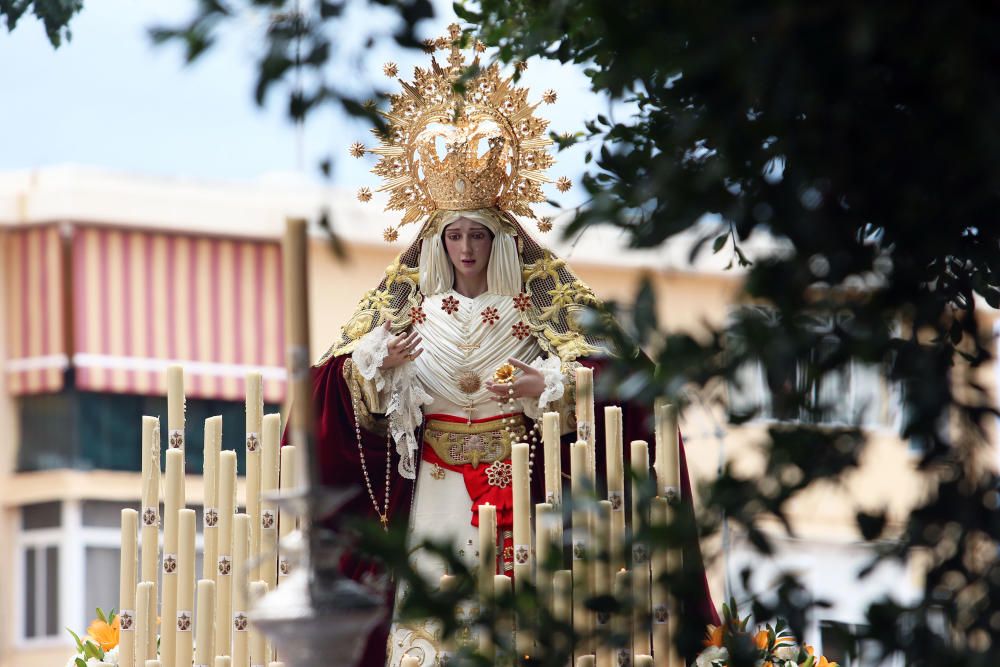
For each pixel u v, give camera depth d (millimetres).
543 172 20359
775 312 9703
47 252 47750
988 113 9125
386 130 10594
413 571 9984
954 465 9781
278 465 17234
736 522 9578
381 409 19781
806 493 9633
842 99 9430
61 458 47344
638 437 19391
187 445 47562
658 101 11125
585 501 10195
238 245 49000
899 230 9977
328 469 20125
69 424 47375
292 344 10648
